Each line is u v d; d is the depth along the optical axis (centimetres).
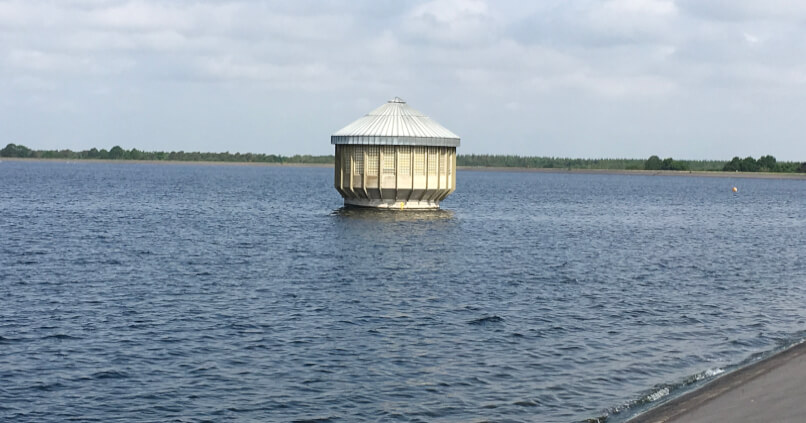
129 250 5903
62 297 4003
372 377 2678
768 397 2256
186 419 2294
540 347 3077
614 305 3944
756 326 3494
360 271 4906
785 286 4672
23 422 2261
